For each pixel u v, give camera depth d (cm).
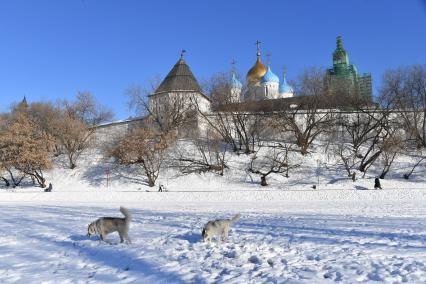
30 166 5544
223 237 1267
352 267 897
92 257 1066
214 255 1053
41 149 5575
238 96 6091
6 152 5431
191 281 810
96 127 7200
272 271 874
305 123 6309
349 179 4922
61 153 6669
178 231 1508
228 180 5266
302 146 5728
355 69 10169
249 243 1201
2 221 1959
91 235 1349
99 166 6088
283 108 5978
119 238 1366
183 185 5216
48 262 1022
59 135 6241
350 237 1312
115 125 7344
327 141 6119
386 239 1269
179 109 6488
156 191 4509
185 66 7956
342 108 6034
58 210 2628
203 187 5069
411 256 1012
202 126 6350
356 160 5538
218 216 2084
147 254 1079
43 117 6875
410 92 5831
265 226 1617
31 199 4197
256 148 6034
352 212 2286
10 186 5703
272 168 5119
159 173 5569
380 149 5116
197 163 5528
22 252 1152
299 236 1338
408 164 5356
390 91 5812
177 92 6775
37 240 1360
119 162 5634
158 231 1518
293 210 2508
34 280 845
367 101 6056
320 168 5381
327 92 5947
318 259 993
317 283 772
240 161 5700
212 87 6200
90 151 6638
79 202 3772
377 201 3344
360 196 3656
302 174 5241
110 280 835
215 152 5731
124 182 5450
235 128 6256
